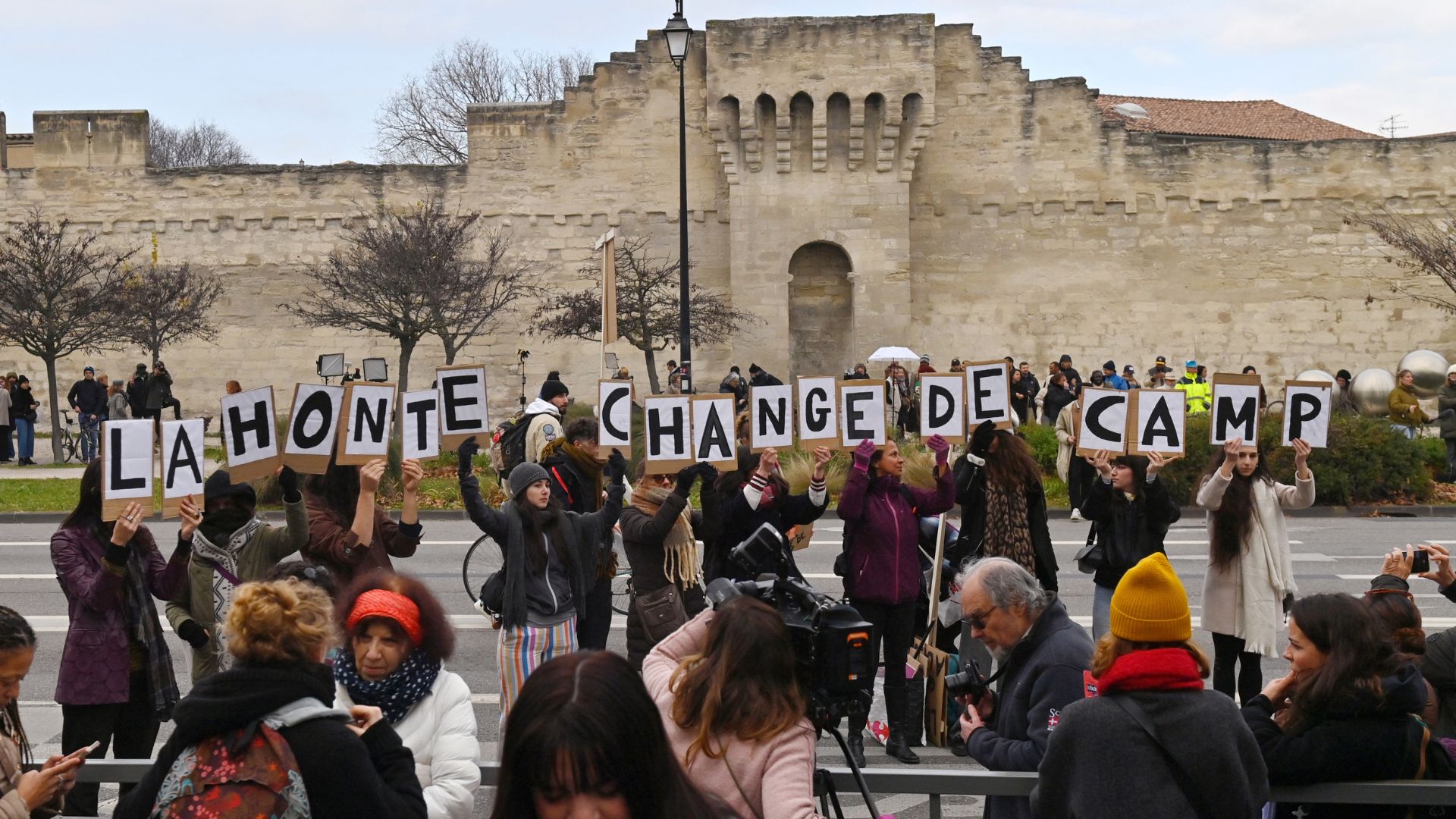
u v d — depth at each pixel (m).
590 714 3.02
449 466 26.14
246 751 3.93
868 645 4.93
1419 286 37.00
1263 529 8.69
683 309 28.38
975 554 9.01
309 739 3.96
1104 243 37.16
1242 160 37.12
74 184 36.84
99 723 6.65
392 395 8.02
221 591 7.42
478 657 11.83
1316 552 17.80
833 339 36.75
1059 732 4.44
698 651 4.75
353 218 36.91
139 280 34.00
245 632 4.04
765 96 35.66
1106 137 37.03
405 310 32.22
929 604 9.19
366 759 4.05
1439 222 36.94
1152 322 37.19
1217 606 8.77
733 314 35.09
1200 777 4.29
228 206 36.97
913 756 8.72
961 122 37.03
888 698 8.76
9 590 14.95
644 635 8.85
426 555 17.72
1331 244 37.16
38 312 30.88
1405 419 25.50
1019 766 5.15
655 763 3.09
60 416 37.03
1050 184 37.06
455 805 4.90
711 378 36.12
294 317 36.94
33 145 40.62
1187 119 48.06
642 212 36.75
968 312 37.16
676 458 9.12
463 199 36.91
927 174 37.03
